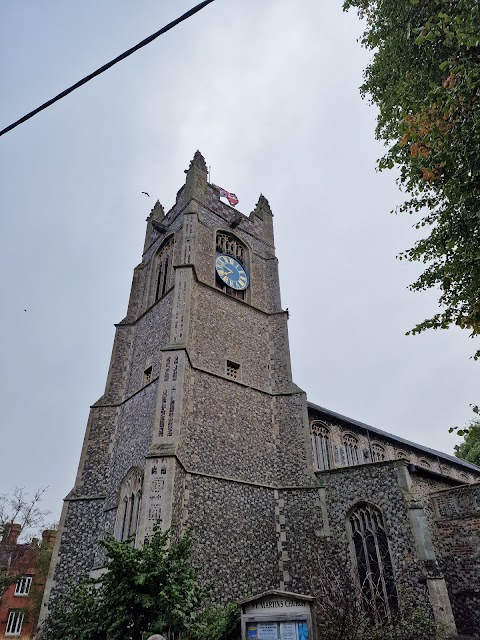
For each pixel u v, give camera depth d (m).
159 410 15.98
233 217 26.34
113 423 19.12
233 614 10.04
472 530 14.50
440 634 11.66
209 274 22.05
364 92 12.73
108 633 8.76
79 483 17.52
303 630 8.44
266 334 22.34
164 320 19.88
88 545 15.95
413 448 28.22
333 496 16.41
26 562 34.28
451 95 8.16
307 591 14.82
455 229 9.52
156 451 14.68
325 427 22.47
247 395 19.16
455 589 14.06
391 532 14.35
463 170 8.17
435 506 15.71
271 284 24.92
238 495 16.25
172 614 8.80
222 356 19.50
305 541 15.90
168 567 9.38
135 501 15.21
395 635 11.80
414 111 9.26
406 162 10.20
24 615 32.00
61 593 14.93
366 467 16.12
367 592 13.82
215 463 16.34
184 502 14.72
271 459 18.12
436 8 10.02
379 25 11.55
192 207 23.83
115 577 9.26
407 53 10.88
